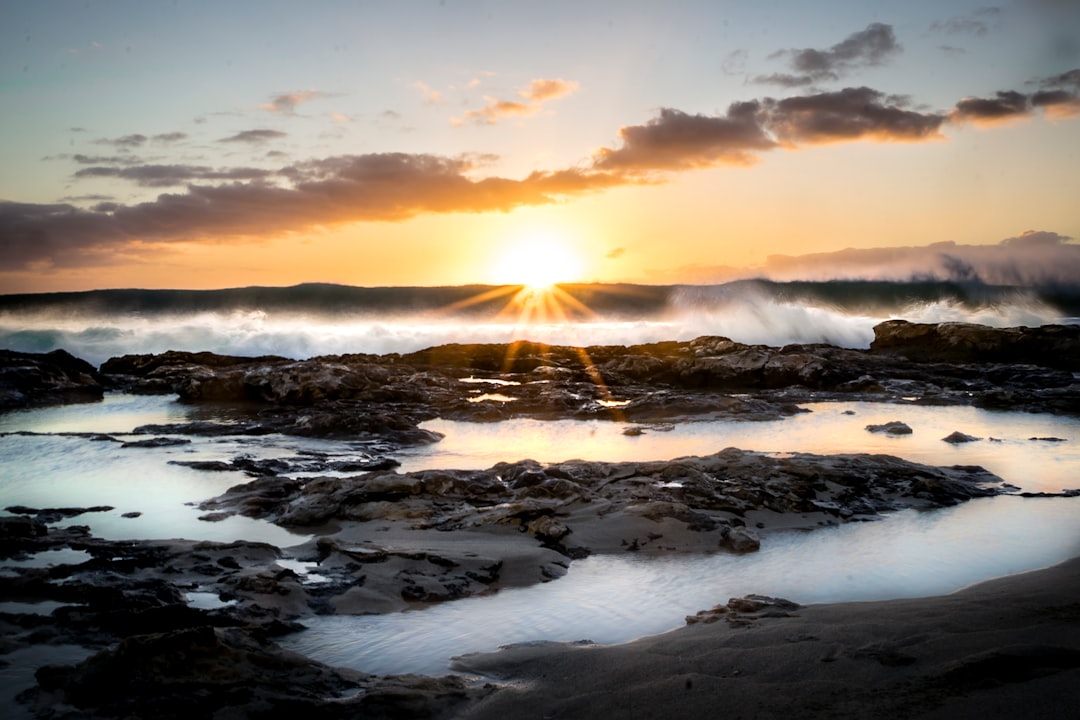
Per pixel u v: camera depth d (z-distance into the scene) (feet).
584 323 176.96
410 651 24.11
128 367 111.24
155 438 63.00
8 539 33.01
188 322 166.71
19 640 23.32
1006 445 58.65
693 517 36.73
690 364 98.89
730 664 20.90
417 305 204.23
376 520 37.47
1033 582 28.45
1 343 134.00
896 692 18.30
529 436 65.36
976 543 35.04
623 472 44.86
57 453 56.54
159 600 26.61
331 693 20.21
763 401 80.02
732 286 192.54
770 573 31.35
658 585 30.09
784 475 43.83
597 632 25.62
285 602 27.35
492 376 101.91
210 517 39.19
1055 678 18.25
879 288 200.03
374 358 114.21
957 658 19.98
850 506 40.73
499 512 36.65
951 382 92.68
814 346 110.22
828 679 19.43
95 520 38.91
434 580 29.91
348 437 63.77
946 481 44.19
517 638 25.12
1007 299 194.59
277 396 84.02
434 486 40.91
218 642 20.62
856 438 62.28
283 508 40.06
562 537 35.01
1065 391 79.56
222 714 18.40
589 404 79.46
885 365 101.50
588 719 18.22
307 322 181.16
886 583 30.01
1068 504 41.81
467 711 19.27
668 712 18.24
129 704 18.70
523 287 237.25
